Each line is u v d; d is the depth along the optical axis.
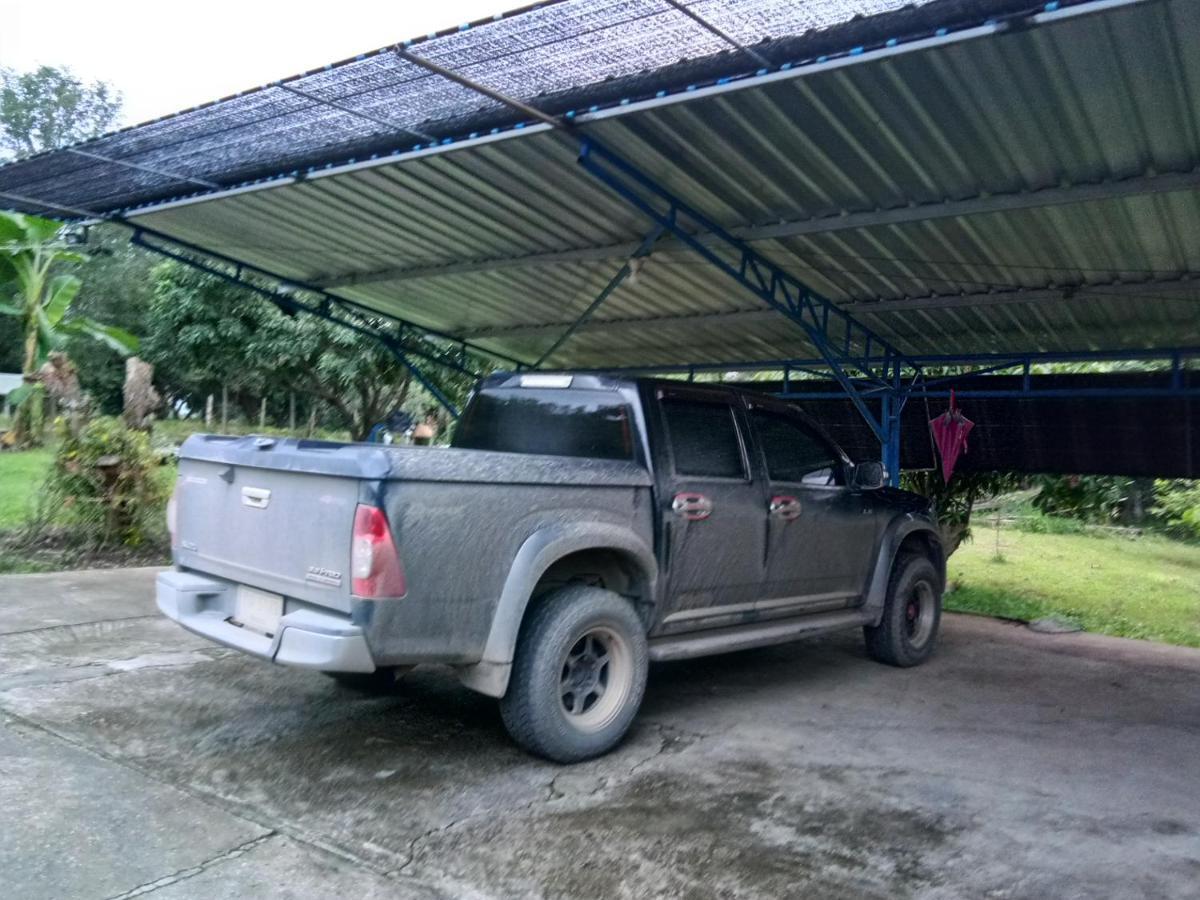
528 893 3.40
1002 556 16.06
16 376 23.95
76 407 10.84
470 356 12.09
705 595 5.49
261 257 9.28
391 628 4.00
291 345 15.62
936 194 6.25
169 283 16.72
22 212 8.23
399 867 3.56
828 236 7.02
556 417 5.66
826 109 5.38
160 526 10.22
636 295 9.03
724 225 7.09
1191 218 6.10
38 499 10.25
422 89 5.54
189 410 32.28
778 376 13.31
